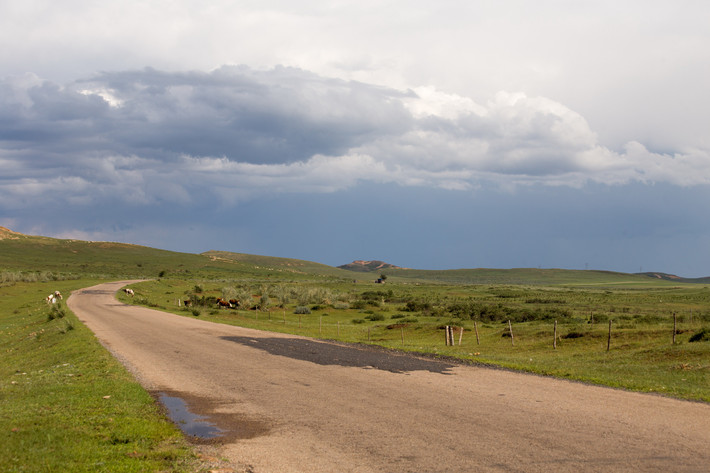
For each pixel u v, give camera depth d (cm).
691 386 1452
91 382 1452
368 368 1762
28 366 2188
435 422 1029
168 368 1766
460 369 1742
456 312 5322
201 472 757
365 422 1038
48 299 5788
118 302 5931
